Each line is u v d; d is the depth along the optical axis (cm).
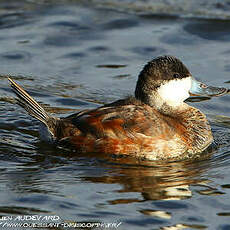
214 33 1683
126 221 859
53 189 946
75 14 1811
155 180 992
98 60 1556
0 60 1547
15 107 1302
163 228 846
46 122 1104
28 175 995
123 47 1616
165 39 1653
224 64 1516
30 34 1688
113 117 1069
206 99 1405
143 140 1062
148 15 1797
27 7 1866
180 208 900
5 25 1736
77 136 1076
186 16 1780
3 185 954
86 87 1424
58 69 1509
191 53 1578
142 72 1164
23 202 901
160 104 1159
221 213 887
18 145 1116
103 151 1068
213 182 989
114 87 1424
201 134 1151
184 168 1052
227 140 1193
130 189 954
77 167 1030
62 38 1667
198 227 850
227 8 1828
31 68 1513
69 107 1325
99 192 941
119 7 1866
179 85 1163
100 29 1720
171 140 1084
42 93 1384
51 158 1062
